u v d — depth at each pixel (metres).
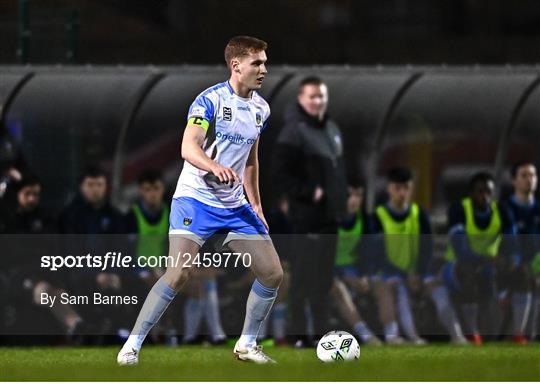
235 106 30.92
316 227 42.44
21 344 43.56
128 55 76.44
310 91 41.69
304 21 97.38
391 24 105.12
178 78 46.91
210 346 42.75
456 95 47.28
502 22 105.38
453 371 27.52
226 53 30.97
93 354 36.34
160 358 33.94
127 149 47.00
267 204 45.22
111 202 45.19
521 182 45.44
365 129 46.75
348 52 91.12
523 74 47.31
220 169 29.27
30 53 49.41
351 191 43.75
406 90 45.66
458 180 47.62
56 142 46.47
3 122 45.03
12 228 43.62
